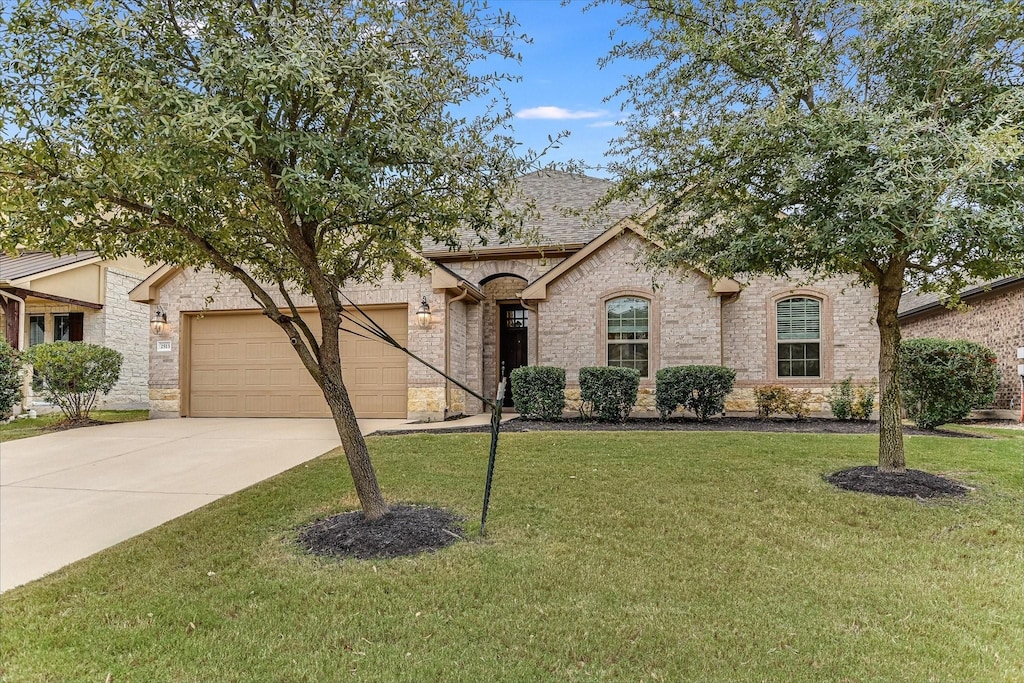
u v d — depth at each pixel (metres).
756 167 5.40
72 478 6.77
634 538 4.48
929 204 4.30
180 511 5.50
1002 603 3.42
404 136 3.82
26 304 15.41
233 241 4.96
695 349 11.41
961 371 9.25
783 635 3.09
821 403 11.25
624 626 3.19
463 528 4.72
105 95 3.38
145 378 16.73
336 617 3.33
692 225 6.23
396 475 6.37
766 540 4.42
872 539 4.43
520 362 13.77
